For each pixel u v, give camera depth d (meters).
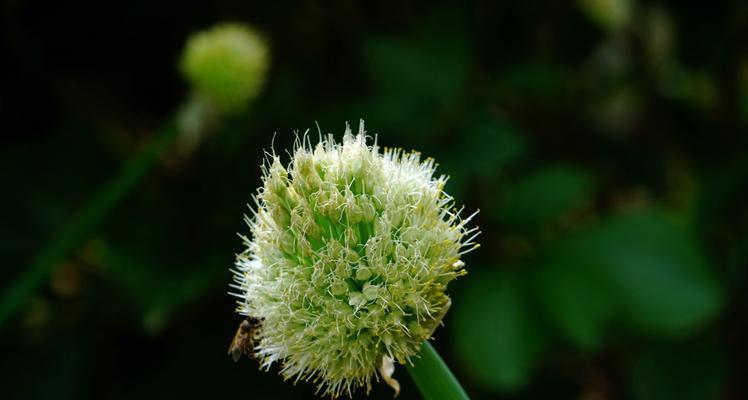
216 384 0.55
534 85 0.58
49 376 0.56
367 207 0.36
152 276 0.55
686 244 0.54
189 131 0.54
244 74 0.53
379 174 0.37
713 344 0.57
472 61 0.62
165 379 0.56
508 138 0.54
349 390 0.37
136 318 0.58
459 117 0.55
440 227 0.37
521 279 0.54
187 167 0.63
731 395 0.64
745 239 0.58
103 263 0.58
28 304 0.58
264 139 0.59
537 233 0.56
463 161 0.54
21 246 0.58
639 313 0.53
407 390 0.56
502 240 0.57
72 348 0.57
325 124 0.57
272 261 0.37
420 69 0.56
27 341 0.58
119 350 0.58
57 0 0.63
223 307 0.58
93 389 0.56
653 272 0.53
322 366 0.36
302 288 0.36
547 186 0.56
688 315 0.52
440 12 0.58
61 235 0.51
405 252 0.36
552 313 0.53
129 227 0.58
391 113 0.55
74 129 0.62
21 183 0.59
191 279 0.54
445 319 0.57
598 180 0.64
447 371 0.36
